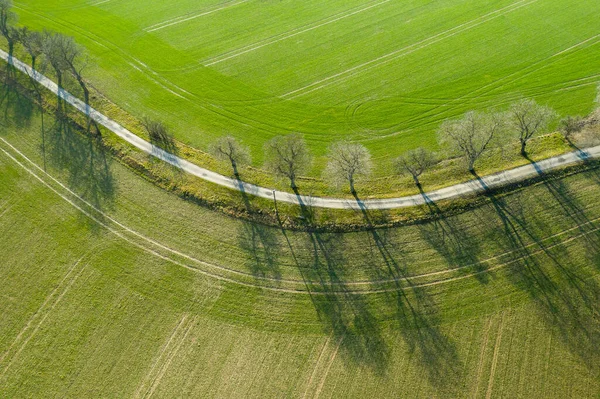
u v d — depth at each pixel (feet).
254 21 337.93
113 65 301.22
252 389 167.02
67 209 220.64
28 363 174.50
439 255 197.88
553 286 185.57
